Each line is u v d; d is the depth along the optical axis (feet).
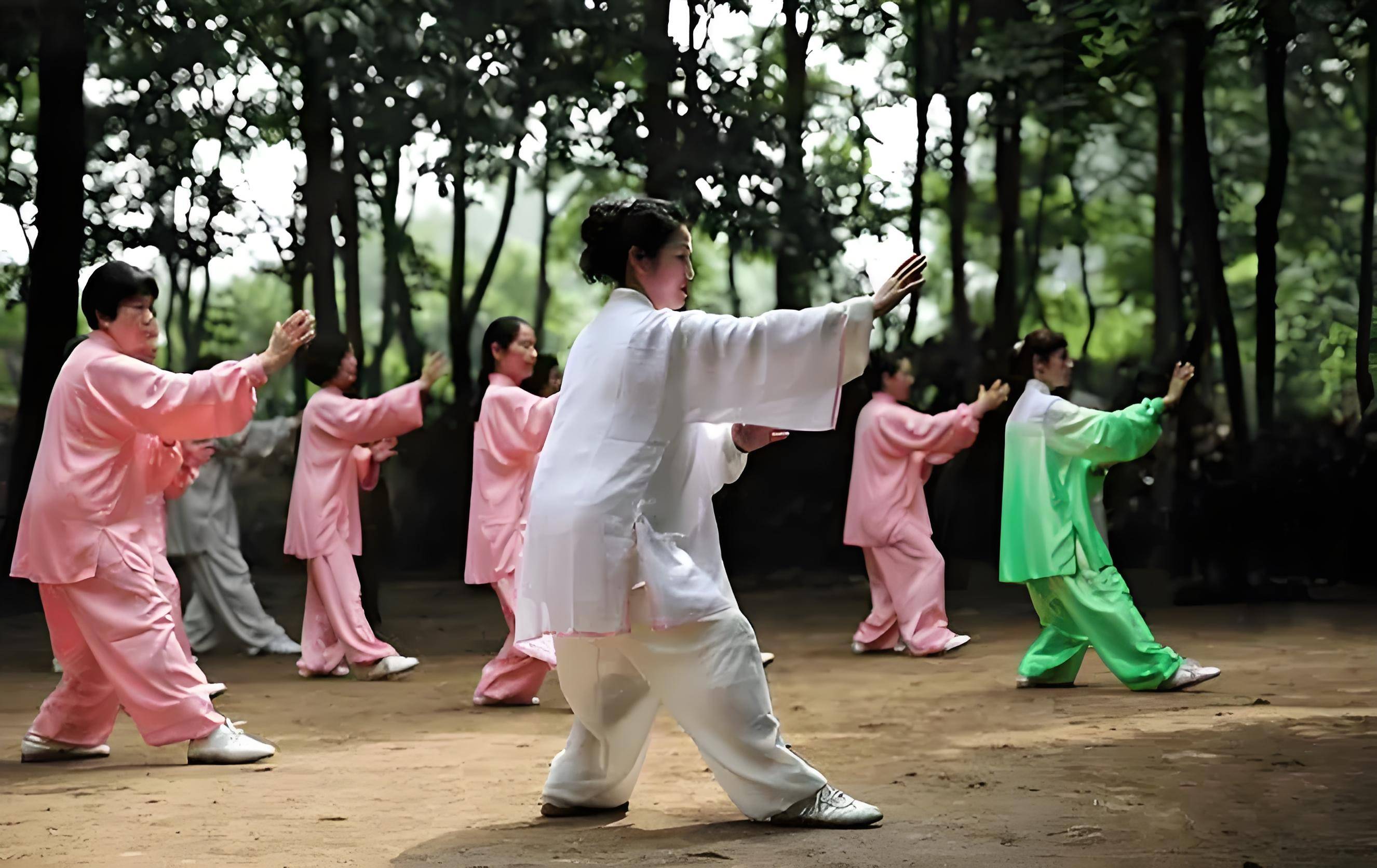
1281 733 21.40
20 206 57.62
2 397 100.58
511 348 28.99
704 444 15.71
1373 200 44.04
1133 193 90.02
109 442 20.53
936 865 13.48
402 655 38.75
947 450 35.68
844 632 42.45
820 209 58.49
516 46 51.13
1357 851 13.85
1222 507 47.78
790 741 22.33
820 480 66.95
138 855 14.75
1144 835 14.65
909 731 23.08
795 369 14.48
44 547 20.47
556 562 14.82
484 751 22.08
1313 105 77.20
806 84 68.64
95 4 51.03
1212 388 70.95
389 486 70.90
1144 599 49.21
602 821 16.16
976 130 75.77
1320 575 53.16
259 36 52.70
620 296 15.71
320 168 58.29
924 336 101.19
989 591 56.70
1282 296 84.99
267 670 34.58
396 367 97.04
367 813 16.88
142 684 20.58
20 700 29.81
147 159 57.57
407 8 47.29
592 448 14.94
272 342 20.36
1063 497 27.17
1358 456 53.57
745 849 14.35
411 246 79.10
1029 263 87.20
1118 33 52.03
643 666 15.29
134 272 21.36
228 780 19.45
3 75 56.29
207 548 37.70
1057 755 20.12
